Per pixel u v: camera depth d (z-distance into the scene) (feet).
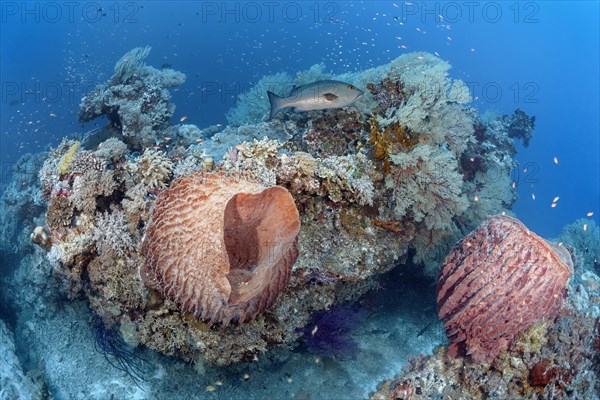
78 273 7.23
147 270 6.39
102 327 7.57
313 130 8.70
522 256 6.30
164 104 11.73
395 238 8.32
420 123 8.84
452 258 7.07
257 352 7.22
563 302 7.19
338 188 7.52
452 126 9.43
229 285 5.36
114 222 6.91
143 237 6.53
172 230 5.71
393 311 8.46
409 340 7.90
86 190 6.99
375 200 8.20
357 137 8.65
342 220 7.79
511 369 6.97
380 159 8.46
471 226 10.12
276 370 7.20
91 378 7.50
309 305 7.52
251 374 7.13
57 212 7.02
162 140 11.09
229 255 6.54
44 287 9.40
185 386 7.07
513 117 17.01
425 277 9.45
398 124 8.65
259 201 5.57
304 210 7.63
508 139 12.84
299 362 7.29
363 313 8.06
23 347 8.71
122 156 7.45
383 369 7.39
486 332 6.59
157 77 11.97
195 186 5.72
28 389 7.39
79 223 7.03
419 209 8.44
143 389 7.14
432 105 9.04
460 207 8.57
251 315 6.34
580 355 7.12
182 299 5.91
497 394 6.97
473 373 7.14
